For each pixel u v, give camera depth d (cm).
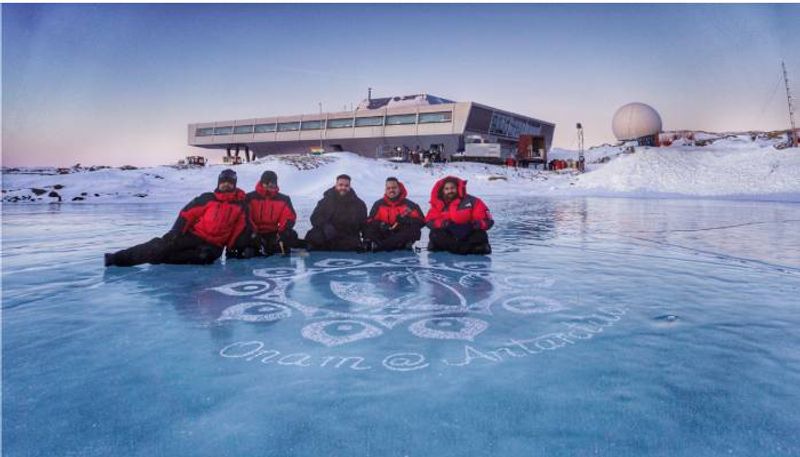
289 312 341
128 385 213
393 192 686
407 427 174
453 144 6362
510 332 293
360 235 708
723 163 3394
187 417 183
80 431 173
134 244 760
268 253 639
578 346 267
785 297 389
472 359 246
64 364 239
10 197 2277
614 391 206
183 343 272
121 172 2931
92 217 1317
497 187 3606
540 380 218
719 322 316
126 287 429
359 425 175
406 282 452
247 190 2530
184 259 559
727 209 1642
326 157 3822
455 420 179
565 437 167
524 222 1173
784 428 173
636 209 1670
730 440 165
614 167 3744
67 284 443
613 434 169
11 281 458
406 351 258
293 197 2570
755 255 629
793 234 884
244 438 167
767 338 281
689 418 181
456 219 651
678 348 263
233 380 218
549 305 362
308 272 508
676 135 6662
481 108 6172
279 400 197
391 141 6750
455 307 356
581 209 1684
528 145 5559
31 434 171
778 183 2784
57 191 2469
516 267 539
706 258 602
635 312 342
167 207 1833
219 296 392
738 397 200
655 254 641
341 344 270
